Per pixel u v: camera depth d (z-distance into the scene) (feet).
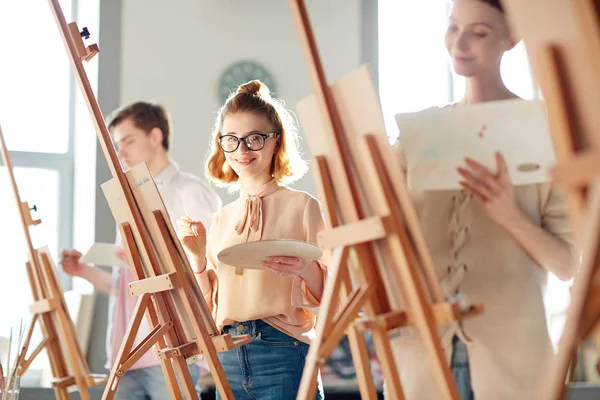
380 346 4.70
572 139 3.56
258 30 15.94
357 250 4.76
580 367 13.16
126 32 15.69
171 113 15.65
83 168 15.89
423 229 5.71
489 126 5.04
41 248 8.41
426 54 16.33
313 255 6.22
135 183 6.24
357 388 13.05
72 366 8.36
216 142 7.70
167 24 15.80
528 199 5.55
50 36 16.24
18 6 16.12
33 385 14.57
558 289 13.05
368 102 4.50
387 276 4.73
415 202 5.75
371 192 4.62
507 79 11.62
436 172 5.10
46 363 14.78
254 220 7.14
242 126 7.12
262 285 6.85
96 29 15.71
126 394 9.61
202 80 15.78
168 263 6.13
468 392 5.57
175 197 10.39
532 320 5.47
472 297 5.55
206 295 7.42
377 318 4.52
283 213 7.10
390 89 16.20
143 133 10.52
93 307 15.03
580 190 3.59
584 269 3.50
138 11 15.75
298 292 6.73
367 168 4.58
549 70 3.58
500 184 5.07
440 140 5.10
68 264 10.91
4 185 15.69
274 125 7.25
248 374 6.86
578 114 3.56
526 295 5.50
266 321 6.84
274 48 15.92
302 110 5.05
